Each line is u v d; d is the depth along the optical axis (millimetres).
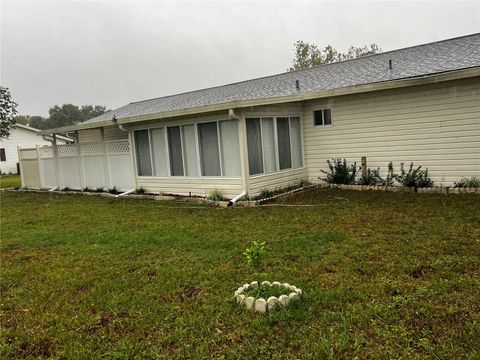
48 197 13484
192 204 9781
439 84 9062
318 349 2828
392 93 9820
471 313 3211
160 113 10430
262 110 10031
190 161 10734
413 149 9680
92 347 3109
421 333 2971
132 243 6219
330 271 4402
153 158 11703
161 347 3047
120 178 12867
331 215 7348
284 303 3492
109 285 4379
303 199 9477
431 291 3662
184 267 4836
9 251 6254
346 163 10961
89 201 11688
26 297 4250
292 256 5023
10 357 3059
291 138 11219
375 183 10336
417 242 5246
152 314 3590
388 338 2930
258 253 3998
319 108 11266
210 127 10125
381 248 5094
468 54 9383
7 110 25688
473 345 2766
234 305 3641
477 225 5891
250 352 2879
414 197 8664
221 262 4961
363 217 6984
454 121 8984
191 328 3285
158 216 8453
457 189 8758
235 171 9766
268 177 10250
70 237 6926
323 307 3486
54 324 3551
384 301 3525
